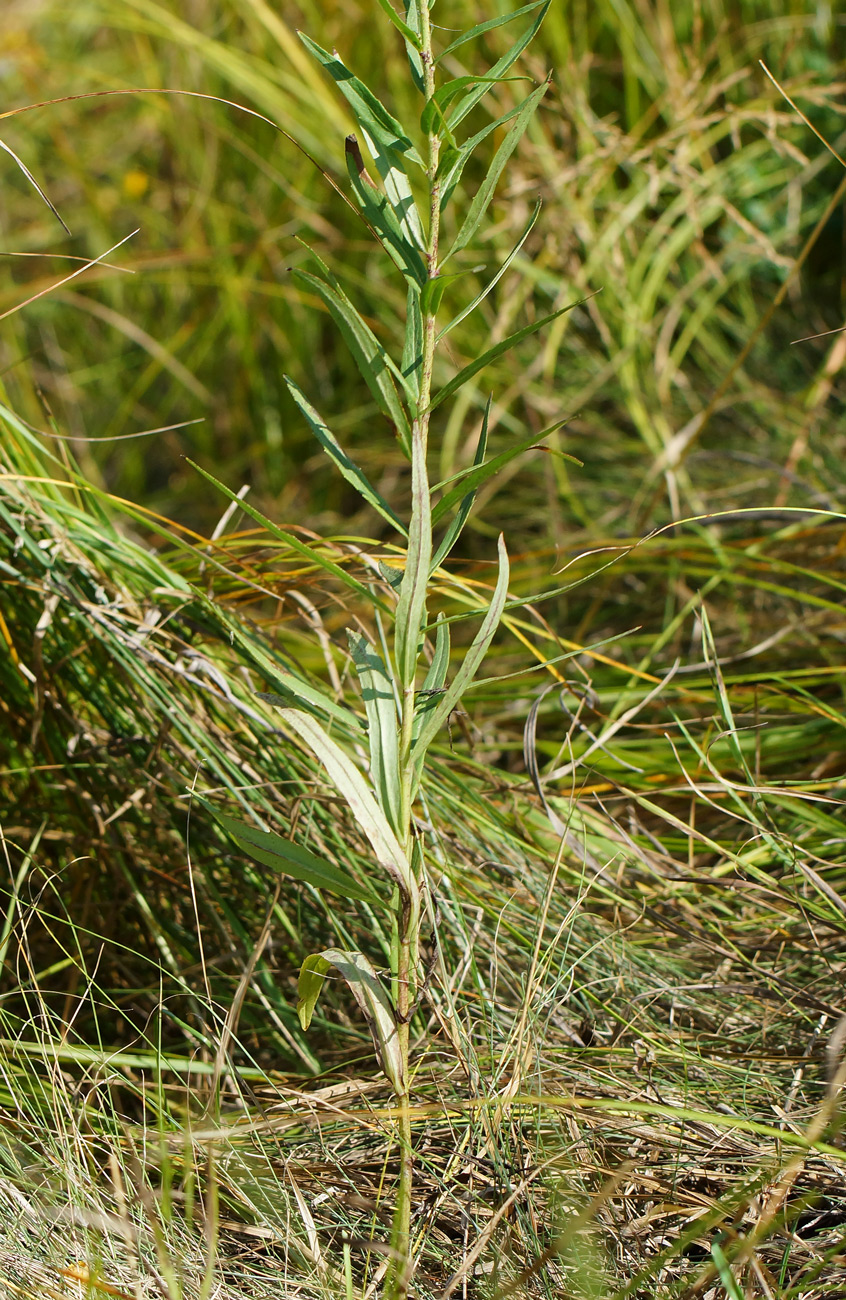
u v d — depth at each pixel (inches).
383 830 54.5
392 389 54.0
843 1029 55.6
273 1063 63.9
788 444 96.5
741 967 64.0
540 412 104.9
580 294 103.9
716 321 112.0
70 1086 60.3
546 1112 58.4
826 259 112.5
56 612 67.1
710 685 74.4
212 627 66.6
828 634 75.9
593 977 63.3
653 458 99.5
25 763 68.0
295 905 65.0
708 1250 56.6
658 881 66.6
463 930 61.9
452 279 52.9
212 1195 54.7
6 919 63.4
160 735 65.4
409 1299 55.5
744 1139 58.2
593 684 80.1
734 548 84.8
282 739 65.7
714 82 109.6
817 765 70.9
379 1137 59.2
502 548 54.5
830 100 109.2
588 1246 55.0
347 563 68.1
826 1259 54.8
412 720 54.8
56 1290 55.1
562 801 68.2
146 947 66.1
